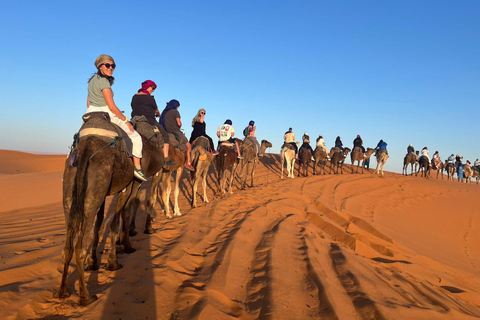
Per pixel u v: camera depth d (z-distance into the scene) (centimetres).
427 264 1063
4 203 1120
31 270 493
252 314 455
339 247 845
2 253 562
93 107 499
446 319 543
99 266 545
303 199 1424
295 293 527
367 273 680
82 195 411
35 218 898
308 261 671
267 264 627
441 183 2778
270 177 2192
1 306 383
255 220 942
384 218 1666
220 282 527
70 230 402
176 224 852
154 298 450
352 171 2831
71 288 464
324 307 487
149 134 655
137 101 704
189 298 461
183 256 615
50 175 1625
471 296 809
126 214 621
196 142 1105
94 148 447
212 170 2309
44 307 407
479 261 1475
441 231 1772
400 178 2683
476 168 4159
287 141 2262
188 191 1477
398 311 511
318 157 2505
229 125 1398
